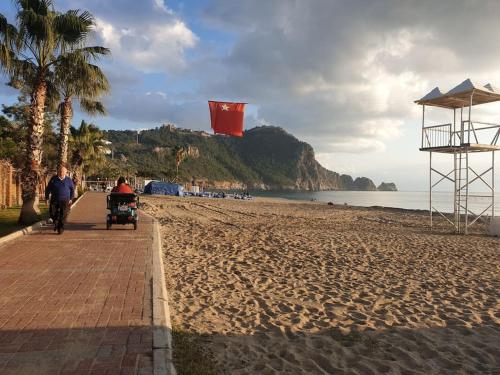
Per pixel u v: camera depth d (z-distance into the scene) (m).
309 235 16.20
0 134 30.41
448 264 10.91
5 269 7.59
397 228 21.48
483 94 18.59
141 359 3.93
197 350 4.79
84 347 4.18
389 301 7.36
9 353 4.00
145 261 8.52
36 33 13.69
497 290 8.21
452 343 5.49
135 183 72.31
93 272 7.45
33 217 14.44
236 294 7.49
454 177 20.19
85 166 46.25
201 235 14.99
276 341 5.41
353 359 4.95
